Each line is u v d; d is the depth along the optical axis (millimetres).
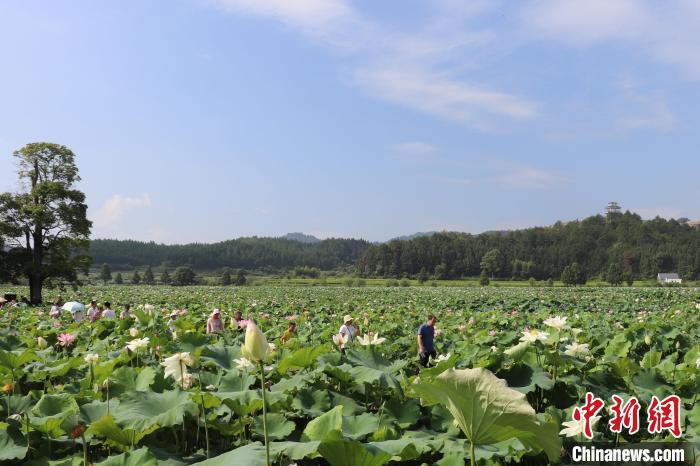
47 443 4961
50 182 39562
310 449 3523
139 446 4879
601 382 6977
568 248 152250
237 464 3246
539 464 5051
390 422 5625
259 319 19406
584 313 22312
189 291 64188
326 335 12547
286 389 6020
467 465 4527
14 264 38719
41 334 12492
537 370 6457
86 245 41312
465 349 9945
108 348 10516
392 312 25781
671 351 10891
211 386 6039
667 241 157500
